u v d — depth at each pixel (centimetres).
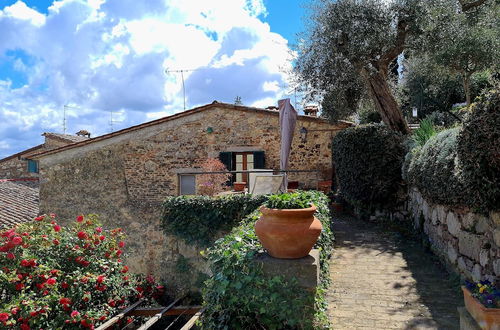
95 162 1235
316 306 310
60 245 600
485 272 378
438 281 481
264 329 298
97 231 663
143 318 718
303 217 299
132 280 727
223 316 303
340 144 949
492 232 360
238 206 722
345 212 979
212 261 319
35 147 1828
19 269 527
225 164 1191
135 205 1202
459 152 372
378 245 664
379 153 848
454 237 485
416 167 633
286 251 298
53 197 1237
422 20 825
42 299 517
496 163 315
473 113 335
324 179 1163
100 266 624
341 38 873
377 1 863
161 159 1222
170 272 800
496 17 994
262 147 1186
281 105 871
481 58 1009
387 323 366
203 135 1212
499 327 260
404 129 936
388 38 849
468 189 374
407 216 828
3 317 456
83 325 554
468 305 304
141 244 1097
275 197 310
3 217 1045
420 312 389
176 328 767
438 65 1105
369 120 1587
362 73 920
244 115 1197
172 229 767
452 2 861
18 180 1617
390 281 485
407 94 1678
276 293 290
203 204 746
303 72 956
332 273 518
